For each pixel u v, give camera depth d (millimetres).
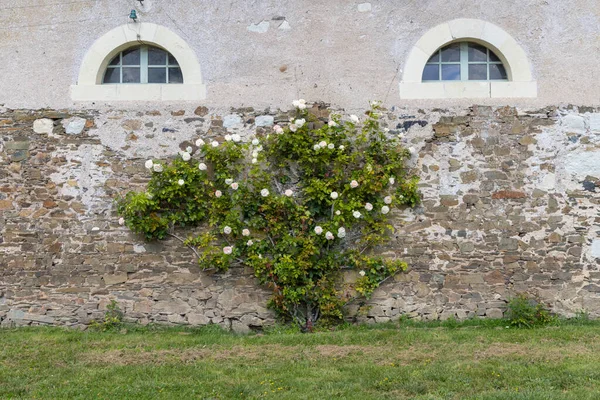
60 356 5508
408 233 6727
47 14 6898
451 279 6691
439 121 6809
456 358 5328
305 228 6633
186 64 6875
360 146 6773
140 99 6828
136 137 6797
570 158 6777
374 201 6695
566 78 6848
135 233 6695
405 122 6816
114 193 6734
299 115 6809
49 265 6684
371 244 6684
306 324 6578
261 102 6852
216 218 6629
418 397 4449
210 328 6566
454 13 6883
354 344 5867
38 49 6879
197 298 6656
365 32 6895
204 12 6922
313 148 6656
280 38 6898
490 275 6691
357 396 4488
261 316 6648
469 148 6793
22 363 5301
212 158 6641
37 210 6723
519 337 5973
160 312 6641
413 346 5754
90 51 6875
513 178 6766
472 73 7035
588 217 6730
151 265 6680
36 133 6797
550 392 4449
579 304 6672
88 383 4785
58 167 6762
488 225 6734
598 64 6863
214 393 4562
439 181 6766
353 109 6840
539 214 6734
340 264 6648
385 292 6688
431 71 7039
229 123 6820
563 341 5820
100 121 6801
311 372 5031
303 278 6555
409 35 6887
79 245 6699
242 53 6887
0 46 6879
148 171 6754
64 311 6645
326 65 6875
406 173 6785
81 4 6906
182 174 6637
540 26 6883
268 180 6676
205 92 6852
